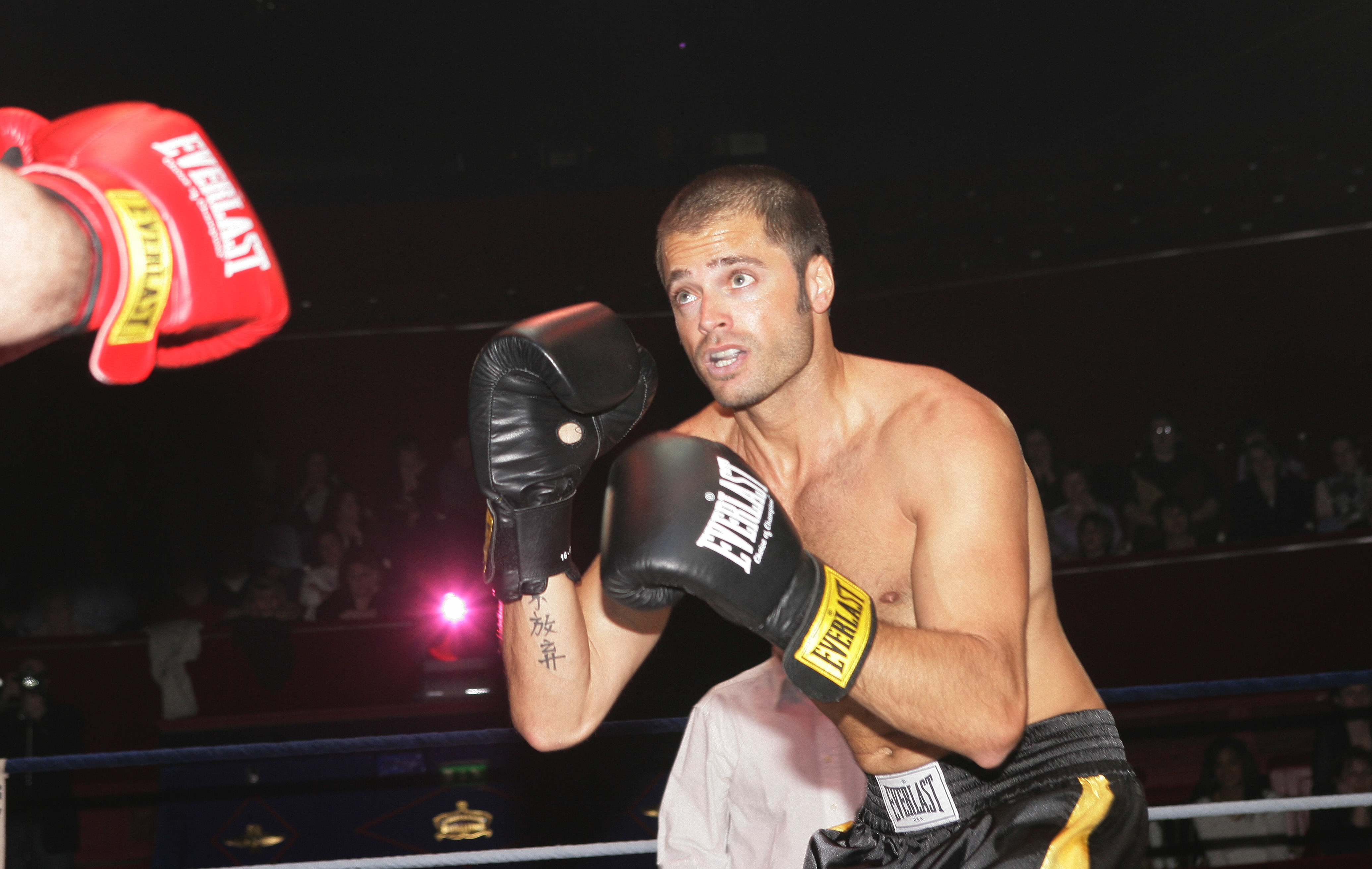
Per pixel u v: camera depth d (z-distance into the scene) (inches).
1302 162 322.7
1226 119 347.6
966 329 330.0
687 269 57.0
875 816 62.6
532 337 53.7
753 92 371.6
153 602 276.2
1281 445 314.0
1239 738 207.8
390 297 341.7
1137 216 334.6
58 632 252.2
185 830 185.9
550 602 61.0
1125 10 342.0
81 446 307.4
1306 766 197.3
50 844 191.2
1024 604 52.4
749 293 56.5
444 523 270.8
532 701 62.4
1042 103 363.9
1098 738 58.9
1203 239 321.1
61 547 280.4
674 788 94.6
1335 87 327.9
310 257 341.4
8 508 290.4
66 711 204.4
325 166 383.9
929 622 52.6
